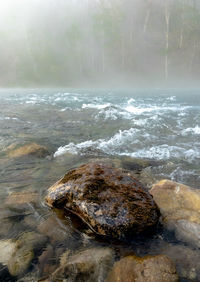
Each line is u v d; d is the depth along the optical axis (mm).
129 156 4707
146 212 2355
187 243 2127
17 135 6082
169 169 4082
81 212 2410
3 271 1780
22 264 1853
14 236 2193
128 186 2641
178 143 5664
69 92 21219
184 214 2508
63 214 2541
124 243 2127
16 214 2566
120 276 1723
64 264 1854
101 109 10102
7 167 4000
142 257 1920
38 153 4629
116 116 8789
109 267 1821
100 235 2221
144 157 4672
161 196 2840
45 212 2602
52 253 1979
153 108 10664
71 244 2098
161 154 4871
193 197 2756
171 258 1940
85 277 1737
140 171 3963
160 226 2367
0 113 9195
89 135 6293
